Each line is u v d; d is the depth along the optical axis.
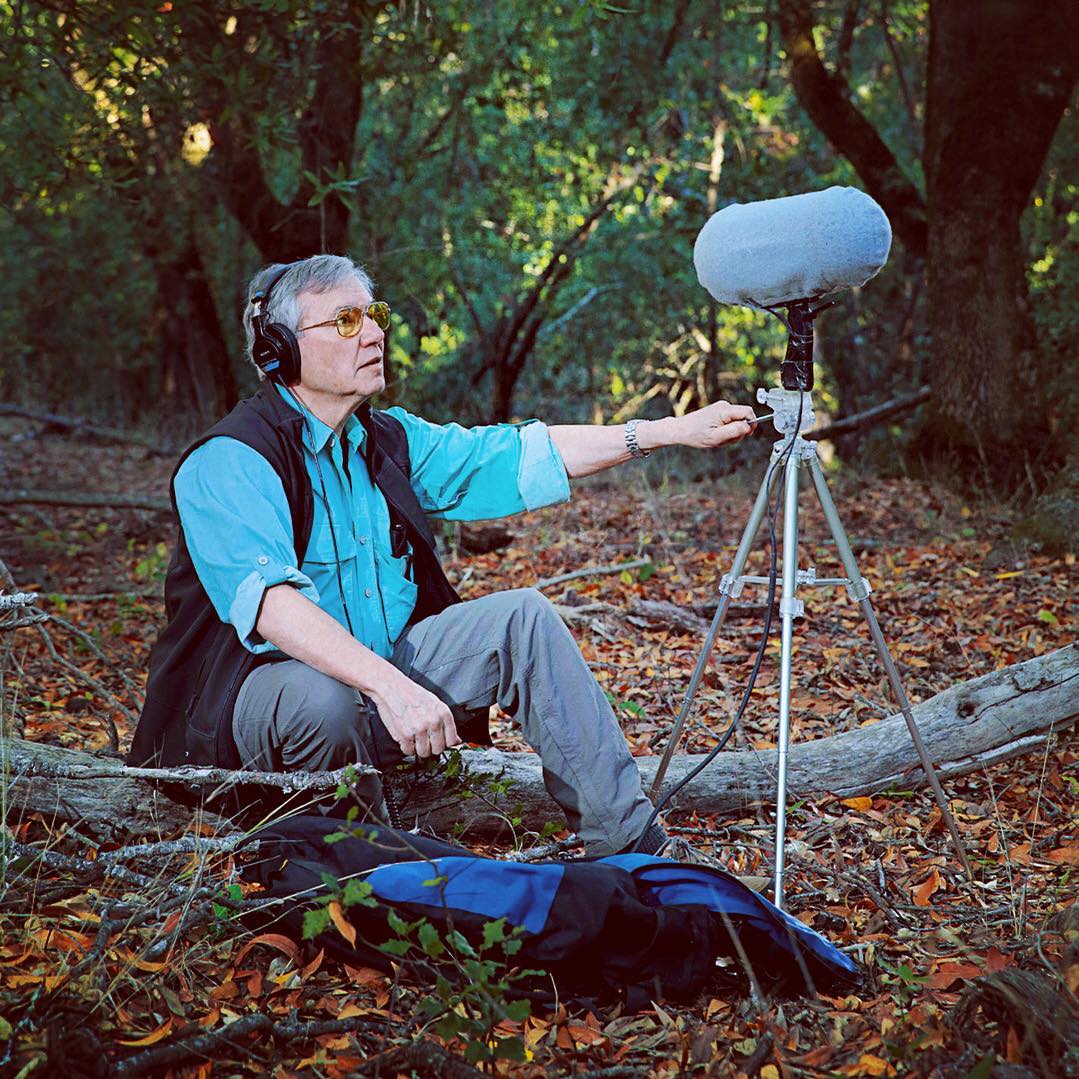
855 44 13.73
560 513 7.79
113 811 2.78
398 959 2.26
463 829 3.03
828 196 2.61
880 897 2.70
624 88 10.39
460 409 14.71
